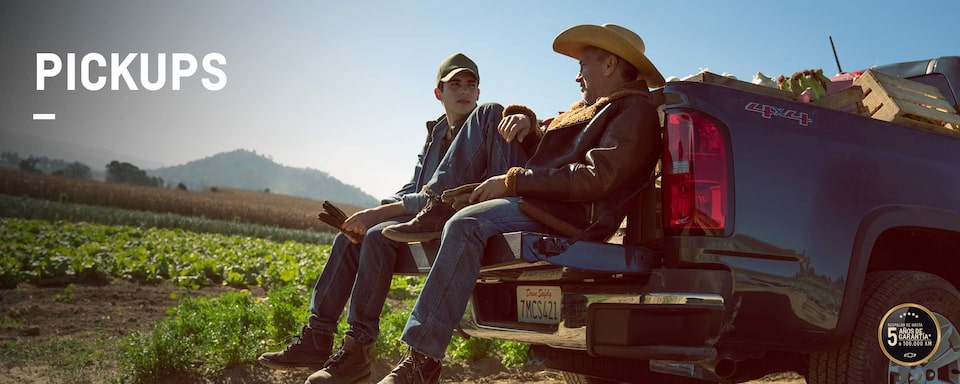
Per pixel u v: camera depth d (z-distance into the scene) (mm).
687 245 2857
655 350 2803
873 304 3254
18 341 6332
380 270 3482
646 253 2988
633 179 3117
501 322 3477
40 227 23703
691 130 2920
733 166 2920
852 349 3221
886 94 3438
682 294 2777
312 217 79000
